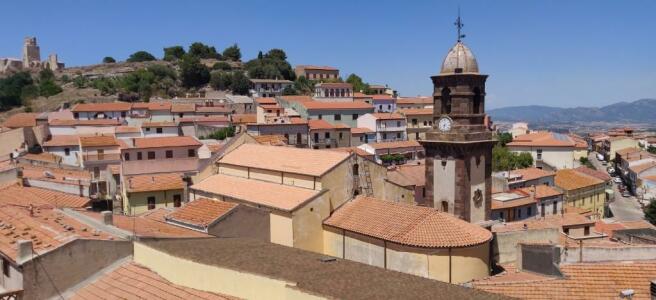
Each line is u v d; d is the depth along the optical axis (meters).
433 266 39.91
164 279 24.36
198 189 56.81
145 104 156.00
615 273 31.88
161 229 34.19
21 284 23.08
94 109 145.62
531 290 30.48
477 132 47.44
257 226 42.62
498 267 43.72
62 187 52.19
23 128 105.62
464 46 47.97
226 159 60.53
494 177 86.94
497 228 50.09
